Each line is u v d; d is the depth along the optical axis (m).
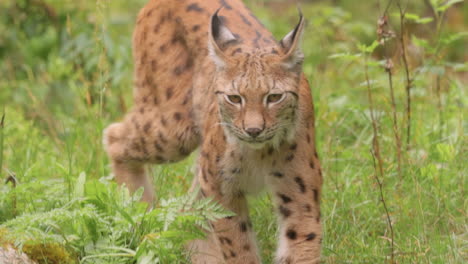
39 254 8.59
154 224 9.08
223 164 8.97
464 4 19.31
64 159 12.08
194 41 10.14
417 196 10.27
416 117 12.90
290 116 8.59
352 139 13.04
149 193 11.22
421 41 12.64
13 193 9.48
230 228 9.13
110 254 8.50
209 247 10.30
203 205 8.92
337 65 16.22
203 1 10.41
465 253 9.63
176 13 10.46
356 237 10.13
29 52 16.31
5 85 15.78
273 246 10.31
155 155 10.71
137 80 10.91
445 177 11.18
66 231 8.91
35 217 8.57
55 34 16.45
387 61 11.55
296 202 8.90
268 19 17.97
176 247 9.03
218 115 9.00
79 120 12.95
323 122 12.94
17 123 13.47
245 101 8.43
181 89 10.28
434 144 12.15
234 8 10.26
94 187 9.44
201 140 10.05
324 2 20.70
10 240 8.48
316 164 9.03
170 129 10.38
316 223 8.91
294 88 8.52
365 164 11.70
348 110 13.18
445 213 10.41
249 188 9.24
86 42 15.10
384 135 12.52
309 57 16.42
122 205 9.30
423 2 17.84
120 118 13.77
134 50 11.05
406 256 9.51
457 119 13.22
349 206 10.78
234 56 8.58
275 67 8.43
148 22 10.79
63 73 15.60
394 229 10.20
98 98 14.44
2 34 16.50
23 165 11.61
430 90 14.02
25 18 16.36
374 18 20.23
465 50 18.17
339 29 17.33
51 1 16.09
